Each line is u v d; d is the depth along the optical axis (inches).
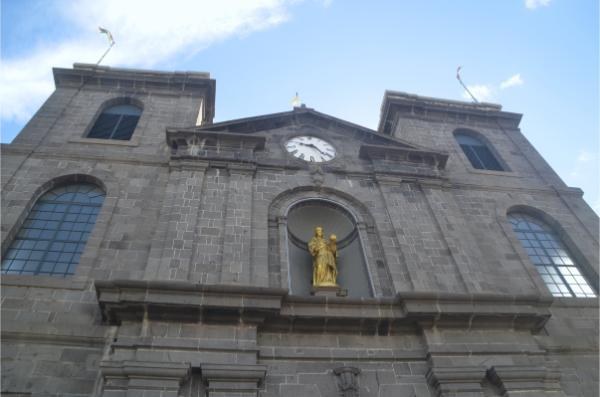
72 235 506.0
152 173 573.6
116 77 751.7
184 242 468.4
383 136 680.4
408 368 401.4
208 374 356.5
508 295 440.1
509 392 386.0
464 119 829.2
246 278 445.1
